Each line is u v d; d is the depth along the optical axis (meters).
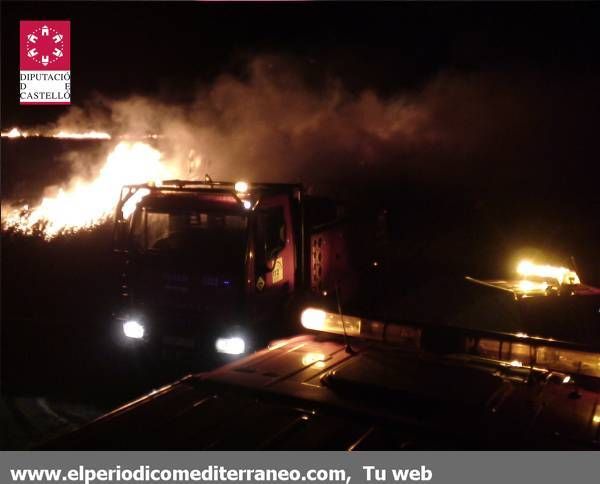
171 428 3.04
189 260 6.81
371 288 9.90
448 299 10.36
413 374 3.77
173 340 6.96
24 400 6.51
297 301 7.45
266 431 3.04
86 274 9.94
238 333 6.64
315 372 3.95
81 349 7.86
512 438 3.03
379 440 2.97
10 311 8.89
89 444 2.86
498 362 4.20
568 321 8.53
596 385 3.84
